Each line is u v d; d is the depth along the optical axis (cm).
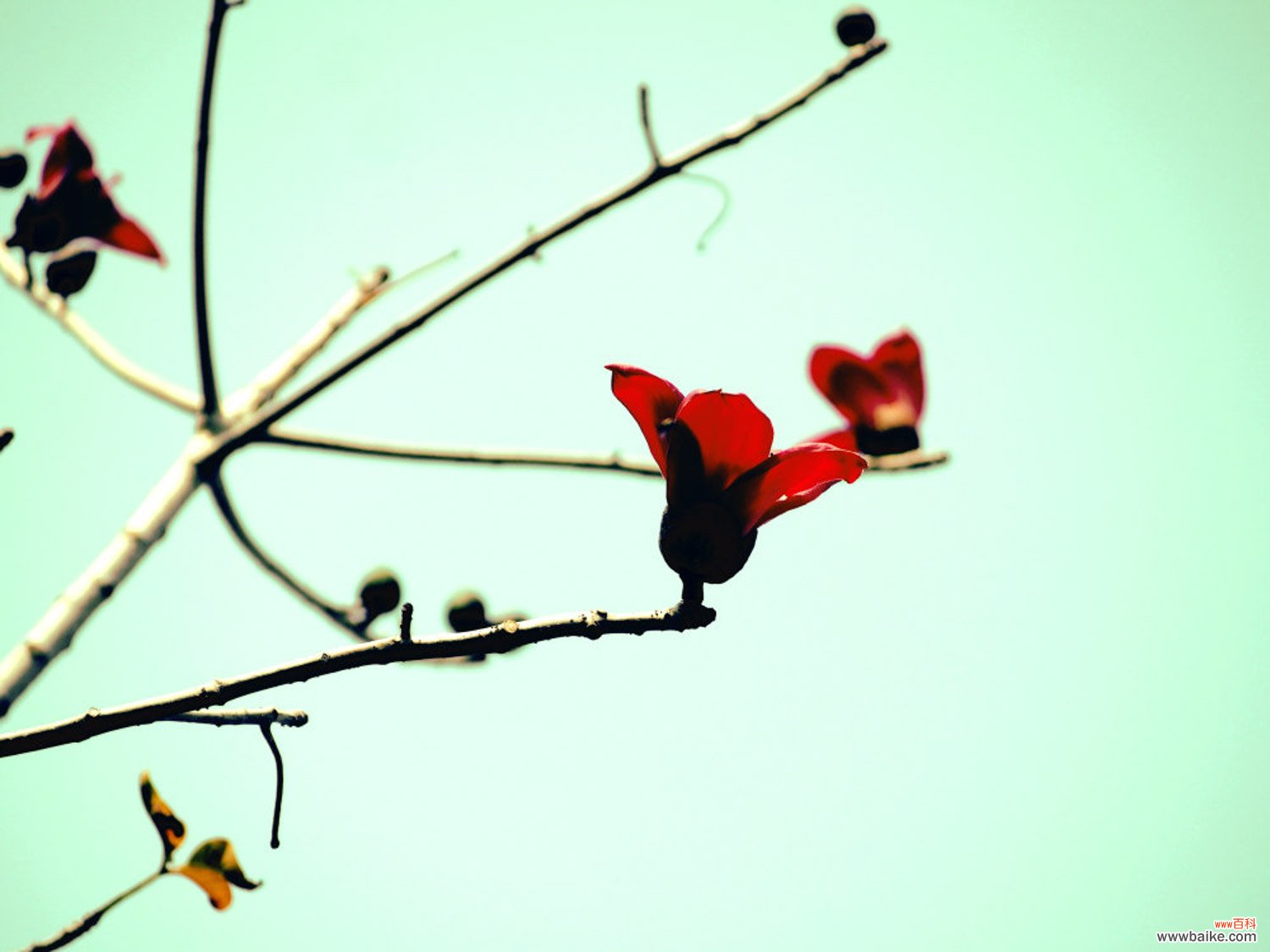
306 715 245
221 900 248
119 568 263
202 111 272
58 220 272
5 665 258
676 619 239
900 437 271
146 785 247
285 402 271
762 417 238
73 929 245
